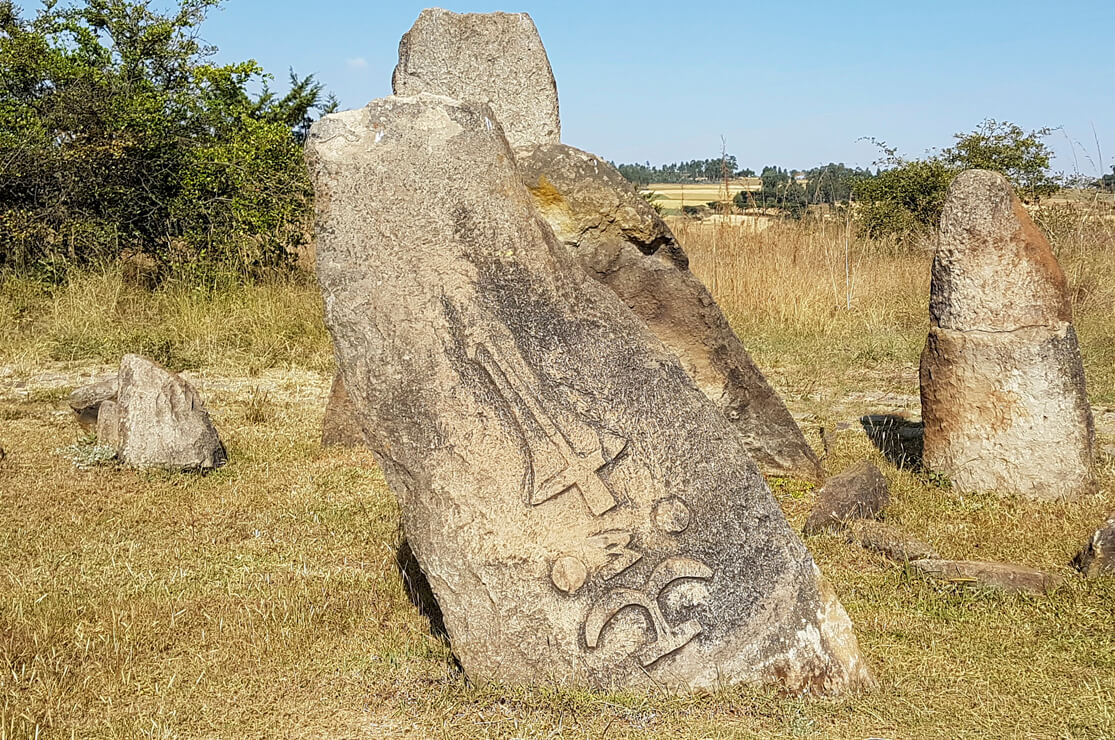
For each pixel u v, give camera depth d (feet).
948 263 19.90
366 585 15.10
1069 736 10.58
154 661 12.66
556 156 19.08
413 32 21.25
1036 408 19.26
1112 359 31.94
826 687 11.45
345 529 17.88
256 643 13.07
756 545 11.74
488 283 11.83
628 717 10.98
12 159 41.83
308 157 12.00
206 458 21.65
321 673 12.40
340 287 11.78
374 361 11.68
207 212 45.16
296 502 19.42
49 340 34.96
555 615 11.35
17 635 12.97
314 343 36.24
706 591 11.57
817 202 48.34
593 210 19.08
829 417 27.14
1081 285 38.75
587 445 11.60
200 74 48.70
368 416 11.73
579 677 11.38
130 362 22.20
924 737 10.60
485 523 11.35
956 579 14.85
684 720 10.93
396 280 11.72
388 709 11.59
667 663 11.44
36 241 42.22
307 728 11.19
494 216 11.98
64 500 19.16
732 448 11.99
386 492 20.13
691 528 11.66
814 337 37.19
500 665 11.43
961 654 12.62
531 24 21.29
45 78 45.42
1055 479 19.22
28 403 27.84
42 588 14.74
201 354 34.58
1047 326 19.40
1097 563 15.21
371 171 11.84
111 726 10.93
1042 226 43.37
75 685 11.85
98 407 24.41
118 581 15.24
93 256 42.70
